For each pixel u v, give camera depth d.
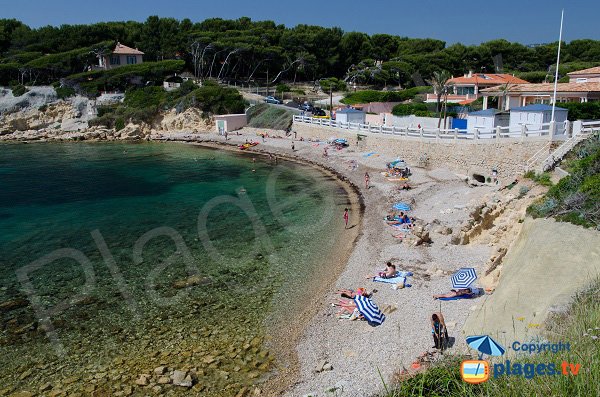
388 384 14.50
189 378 16.05
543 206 23.42
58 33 120.75
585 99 47.94
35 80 107.12
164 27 129.25
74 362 17.27
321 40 132.75
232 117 82.31
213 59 120.88
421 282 22.34
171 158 65.62
